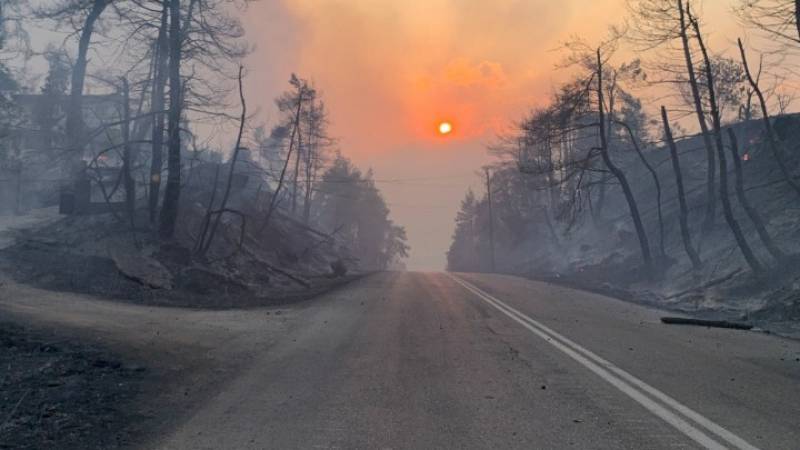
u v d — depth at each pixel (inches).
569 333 456.1
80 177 1021.8
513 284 1085.1
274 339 423.5
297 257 1460.4
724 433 209.5
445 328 479.5
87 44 1160.2
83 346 351.3
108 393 267.1
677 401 253.8
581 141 1978.3
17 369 296.4
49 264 706.2
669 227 1384.1
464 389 276.7
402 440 204.4
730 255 992.2
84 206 1010.1
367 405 249.9
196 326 467.8
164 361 336.5
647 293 984.9
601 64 1216.2
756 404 249.8
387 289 908.6
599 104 1213.1
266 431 215.6
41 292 576.4
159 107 947.3
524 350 379.2
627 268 1290.6
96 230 885.2
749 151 1409.9
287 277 1098.7
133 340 383.2
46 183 1375.5
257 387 283.3
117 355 338.0
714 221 1188.5
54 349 339.3
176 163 901.8
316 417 232.7
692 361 349.7
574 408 242.8
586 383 287.9
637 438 204.4
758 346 416.2
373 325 497.0
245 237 1273.4
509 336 438.3
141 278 713.0
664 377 302.5
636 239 1497.3
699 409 241.0
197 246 956.6
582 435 207.9
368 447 197.6
